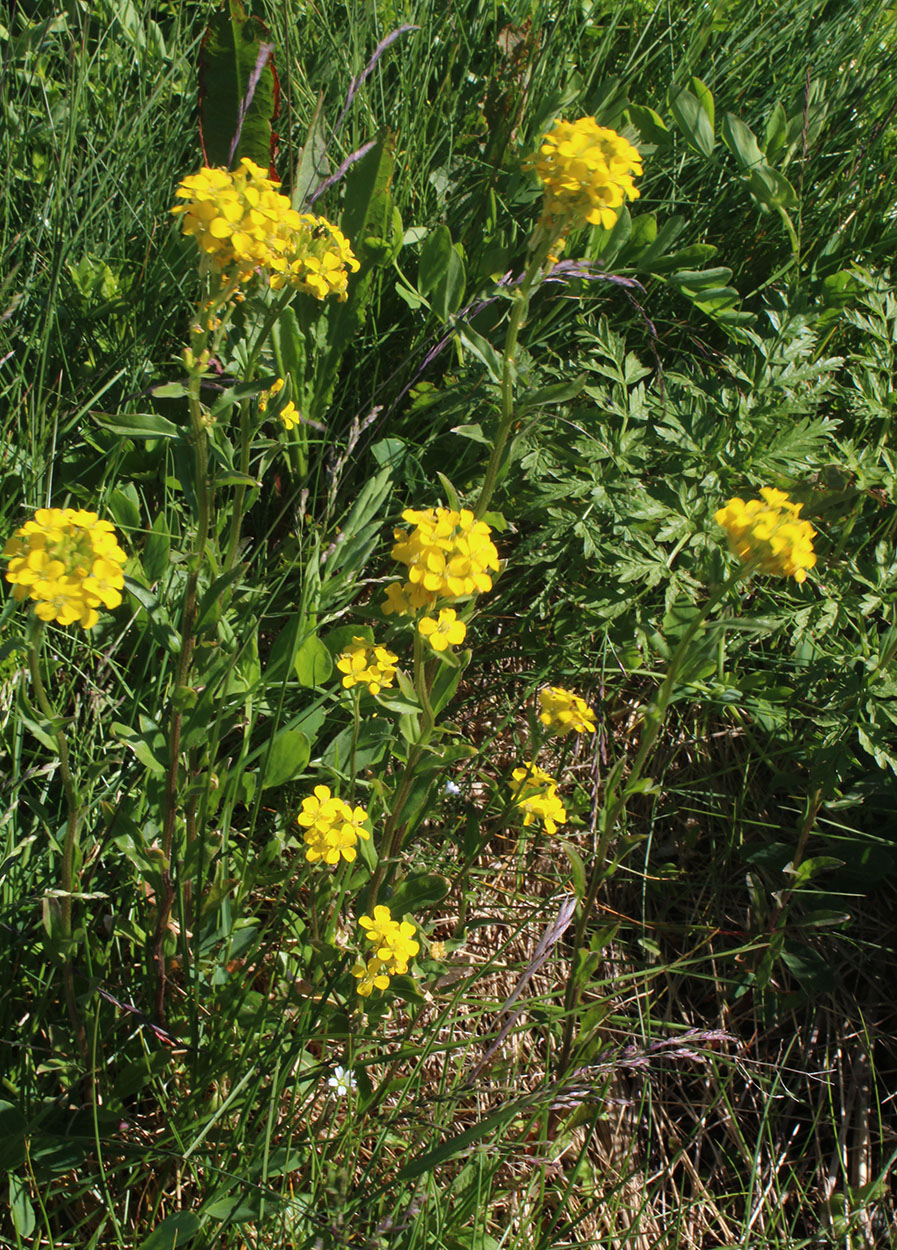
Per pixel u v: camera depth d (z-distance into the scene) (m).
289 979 1.84
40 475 2.13
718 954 2.18
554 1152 2.01
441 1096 1.73
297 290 1.66
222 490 2.40
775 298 2.97
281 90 2.69
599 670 2.46
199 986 1.83
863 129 3.15
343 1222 1.40
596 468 2.35
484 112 2.81
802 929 2.40
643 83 3.09
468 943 2.30
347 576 2.18
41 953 1.80
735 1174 2.19
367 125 2.70
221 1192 1.56
